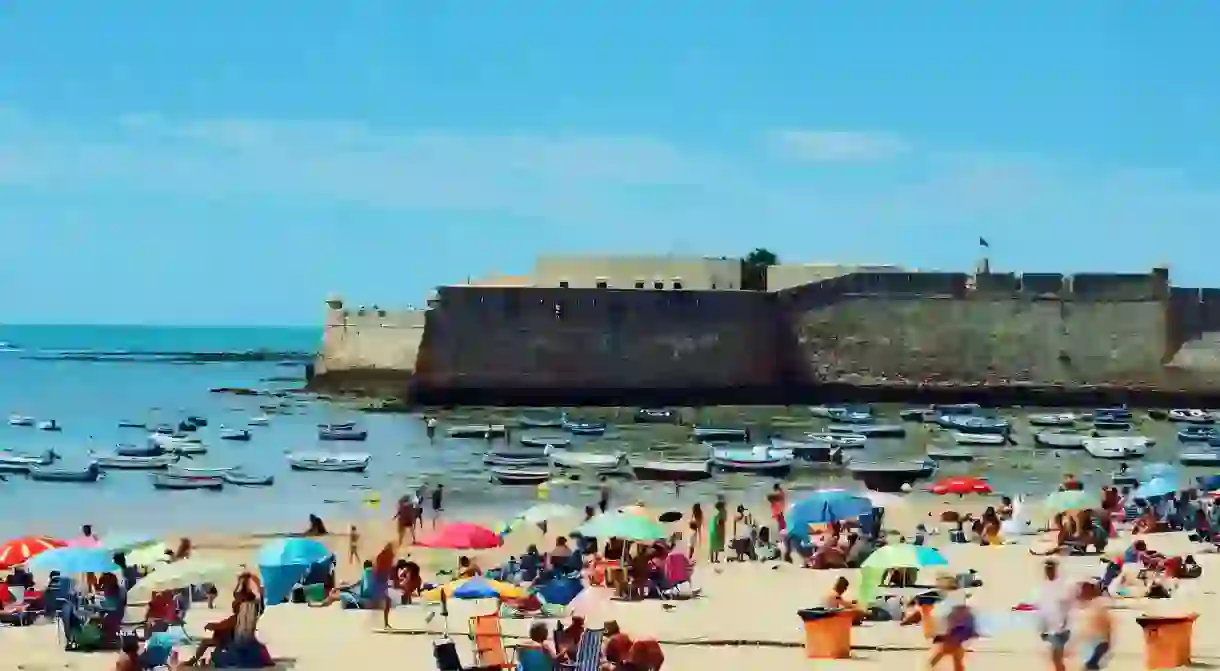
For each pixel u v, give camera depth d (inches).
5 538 2042.3
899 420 4451.3
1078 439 3826.3
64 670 972.6
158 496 2662.4
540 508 1669.5
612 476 3058.6
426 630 1116.5
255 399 5502.0
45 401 5492.1
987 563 1478.8
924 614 1030.4
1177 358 4817.9
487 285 5088.6
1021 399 4825.3
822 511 1557.6
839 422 4335.6
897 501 2017.7
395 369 5329.7
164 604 1137.4
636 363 4771.2
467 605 1237.7
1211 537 1656.0
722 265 5226.4
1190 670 879.7
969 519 2009.1
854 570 1487.5
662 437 3937.0
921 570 1398.9
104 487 2810.0
